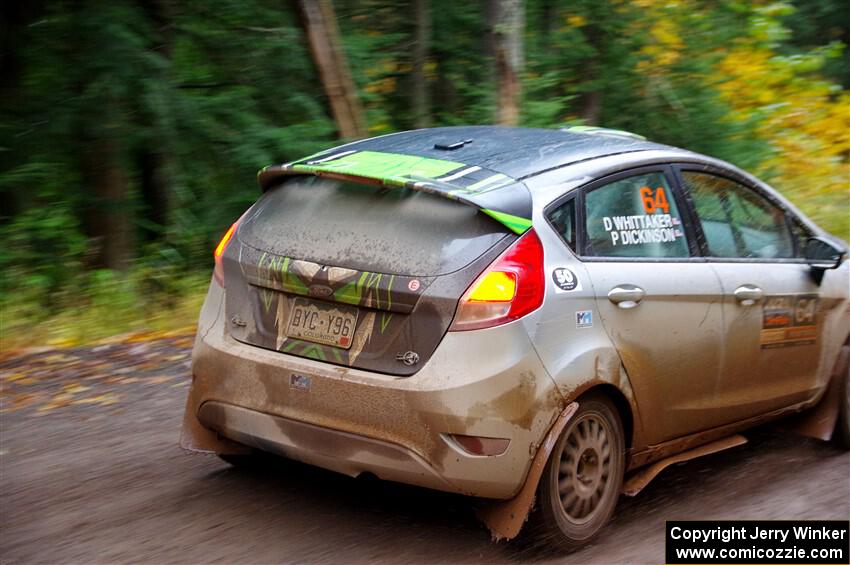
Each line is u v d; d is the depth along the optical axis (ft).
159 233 34.32
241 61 34.09
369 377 13.03
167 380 21.98
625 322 14.30
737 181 17.25
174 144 32.48
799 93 54.08
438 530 14.58
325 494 15.71
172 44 32.89
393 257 13.23
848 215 42.86
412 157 14.74
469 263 12.98
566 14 43.98
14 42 30.71
